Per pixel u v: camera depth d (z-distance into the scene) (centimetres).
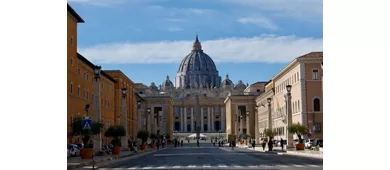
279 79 13350
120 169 4012
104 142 9925
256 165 4269
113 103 11481
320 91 10131
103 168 4184
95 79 5591
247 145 13825
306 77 10212
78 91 7762
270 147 9106
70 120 7156
